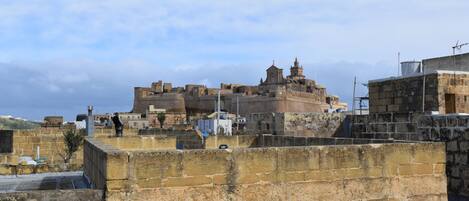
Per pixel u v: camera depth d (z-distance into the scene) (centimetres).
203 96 10106
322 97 10312
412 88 2245
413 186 1167
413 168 1171
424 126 1777
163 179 939
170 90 11212
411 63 2888
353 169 1105
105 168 908
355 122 2477
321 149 1075
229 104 9525
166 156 943
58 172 1880
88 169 1339
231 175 993
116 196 904
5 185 1428
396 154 1155
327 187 1075
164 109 9806
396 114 2150
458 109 2164
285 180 1038
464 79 2178
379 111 2425
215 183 979
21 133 3080
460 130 1588
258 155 1017
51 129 3212
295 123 2741
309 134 2720
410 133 2048
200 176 968
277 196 1028
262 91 9906
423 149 1186
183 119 8525
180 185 951
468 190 1545
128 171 915
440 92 2122
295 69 12862
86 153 1438
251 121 2973
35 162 2688
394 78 2339
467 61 2597
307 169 1058
